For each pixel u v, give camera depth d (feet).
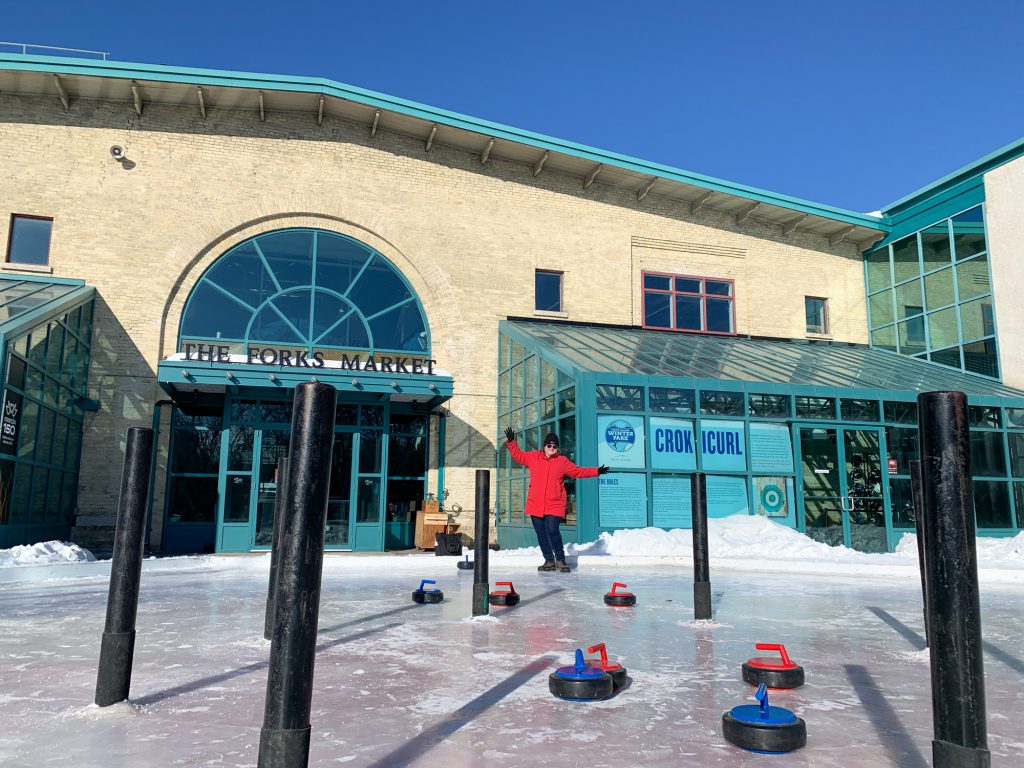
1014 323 66.49
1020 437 62.13
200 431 58.49
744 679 13.62
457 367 65.05
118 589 11.72
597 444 49.67
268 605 17.90
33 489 46.16
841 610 23.61
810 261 80.74
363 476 59.00
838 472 55.62
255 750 9.60
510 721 11.00
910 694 12.87
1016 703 12.46
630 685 13.34
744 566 40.29
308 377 53.47
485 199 68.80
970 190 71.56
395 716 11.25
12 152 57.21
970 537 7.34
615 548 44.86
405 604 24.07
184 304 58.80
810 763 9.30
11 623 20.11
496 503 63.87
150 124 60.44
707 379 53.42
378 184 65.46
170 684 13.12
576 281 70.74
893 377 63.57
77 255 56.95
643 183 72.84
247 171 62.08
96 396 55.47
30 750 9.57
